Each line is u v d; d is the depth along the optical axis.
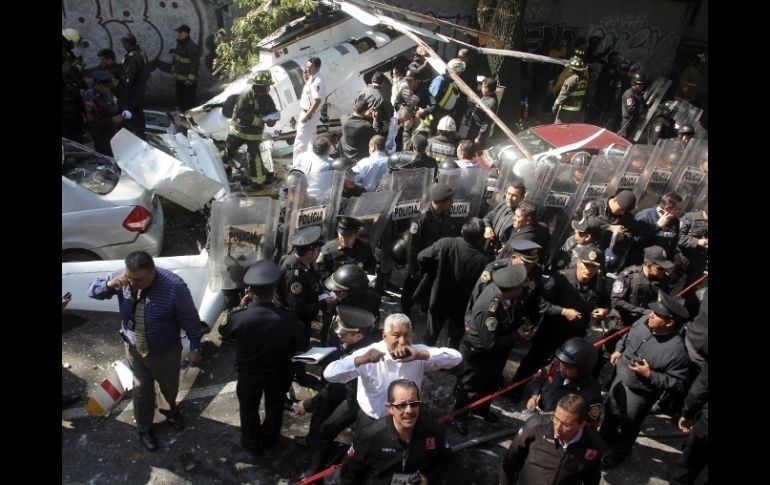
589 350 4.12
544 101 14.92
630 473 5.03
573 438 3.60
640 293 5.40
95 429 4.90
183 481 4.55
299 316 5.02
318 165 6.76
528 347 6.61
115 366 5.23
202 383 5.52
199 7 11.81
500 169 7.39
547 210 7.21
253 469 4.70
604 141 9.58
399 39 11.06
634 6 15.62
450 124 8.26
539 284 5.13
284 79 9.85
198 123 9.77
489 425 5.35
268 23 10.88
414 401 3.29
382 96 9.09
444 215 6.00
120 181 6.63
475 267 5.27
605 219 6.75
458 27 11.29
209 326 5.72
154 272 4.26
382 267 6.48
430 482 3.70
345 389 4.33
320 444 4.45
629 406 4.69
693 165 7.99
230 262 5.65
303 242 4.81
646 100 14.53
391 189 6.16
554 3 15.01
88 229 6.17
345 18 10.80
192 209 7.07
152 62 11.97
